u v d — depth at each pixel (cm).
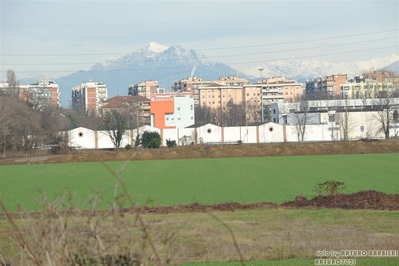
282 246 3891
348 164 11600
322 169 10688
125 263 1748
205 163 12850
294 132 18712
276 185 8431
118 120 17612
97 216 1844
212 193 7744
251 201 6862
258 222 4972
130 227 1822
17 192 8312
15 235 1886
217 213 5641
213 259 3534
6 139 16050
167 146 17425
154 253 1698
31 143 16462
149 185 8825
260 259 3562
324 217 5209
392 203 5966
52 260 1730
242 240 4116
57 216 1819
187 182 9150
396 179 8844
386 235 4256
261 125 18725
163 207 6097
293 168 11038
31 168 12475
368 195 6306
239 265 3381
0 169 12356
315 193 7462
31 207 6669
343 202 6062
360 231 4450
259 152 14738
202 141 18275
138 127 17400
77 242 1772
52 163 13762
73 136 17812
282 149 14800
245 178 9512
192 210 5909
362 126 18750
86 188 8412
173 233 2011
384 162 11906
